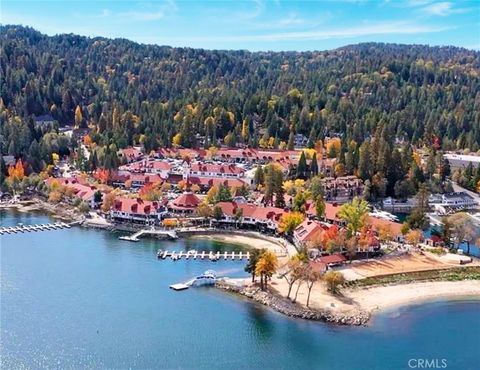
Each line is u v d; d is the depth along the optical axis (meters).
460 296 180.12
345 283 182.88
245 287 176.38
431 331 154.88
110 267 194.88
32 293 170.25
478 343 148.38
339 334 151.38
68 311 158.88
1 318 153.50
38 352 137.38
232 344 144.25
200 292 174.50
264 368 134.00
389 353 142.00
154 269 194.00
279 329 152.62
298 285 178.75
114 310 160.50
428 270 198.50
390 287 184.12
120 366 132.88
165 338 145.75
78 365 132.62
